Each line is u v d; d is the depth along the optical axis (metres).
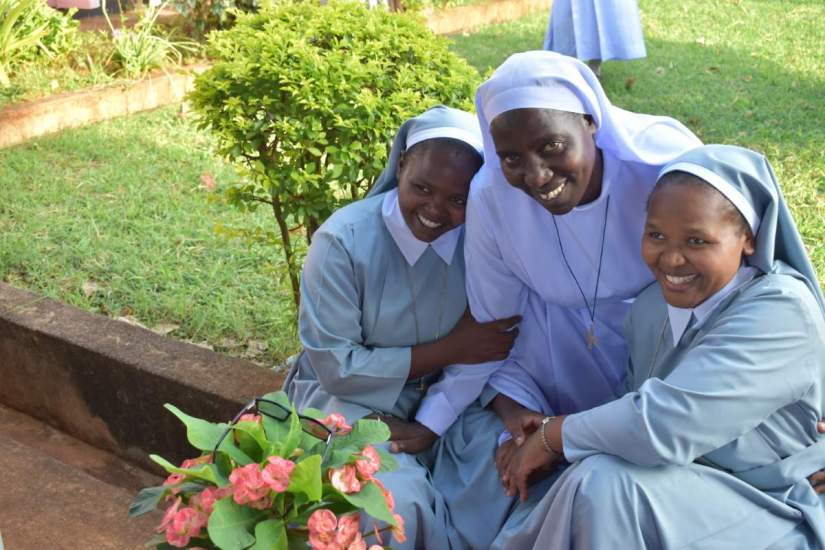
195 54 8.42
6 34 7.51
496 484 2.83
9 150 6.67
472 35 9.45
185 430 3.80
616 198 2.74
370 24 3.57
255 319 4.58
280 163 3.58
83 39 8.37
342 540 2.09
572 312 2.96
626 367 3.02
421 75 3.48
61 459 4.09
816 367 2.45
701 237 2.38
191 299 4.72
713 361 2.40
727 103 7.12
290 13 3.75
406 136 2.92
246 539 2.06
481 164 2.81
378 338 3.00
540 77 2.47
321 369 2.95
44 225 5.48
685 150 2.68
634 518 2.36
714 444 2.40
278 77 3.41
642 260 2.84
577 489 2.41
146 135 6.93
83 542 3.02
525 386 2.99
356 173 3.42
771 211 2.41
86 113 7.26
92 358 3.96
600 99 2.55
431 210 2.79
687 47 8.64
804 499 2.50
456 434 2.99
